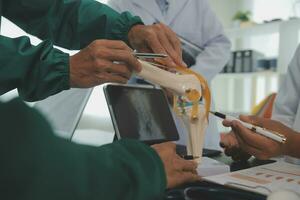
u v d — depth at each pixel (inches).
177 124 33.4
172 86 28.4
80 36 38.9
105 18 37.9
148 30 34.1
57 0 37.4
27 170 10.6
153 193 14.9
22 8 35.4
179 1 64.6
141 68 27.4
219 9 153.1
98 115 33.1
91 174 12.8
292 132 32.9
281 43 100.8
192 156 28.6
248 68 116.9
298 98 50.6
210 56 64.6
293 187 22.5
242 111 125.6
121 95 31.0
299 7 123.3
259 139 29.7
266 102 71.5
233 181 23.4
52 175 11.3
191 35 65.3
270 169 28.2
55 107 32.7
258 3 145.0
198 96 29.1
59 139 12.4
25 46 29.6
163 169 16.2
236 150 32.8
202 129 29.5
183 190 20.7
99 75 27.3
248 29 115.0
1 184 10.3
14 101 11.3
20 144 10.6
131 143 16.5
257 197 20.3
